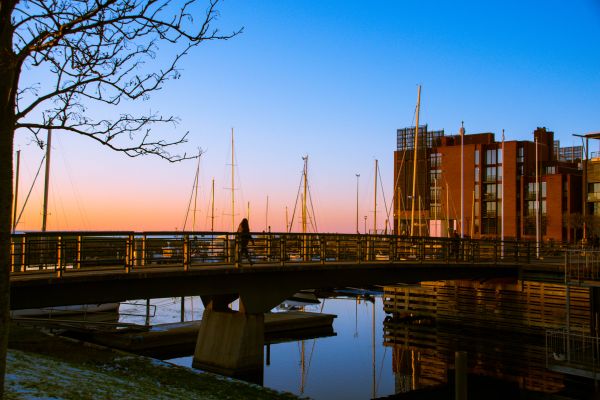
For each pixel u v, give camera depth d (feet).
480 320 109.70
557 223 274.98
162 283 59.41
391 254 88.89
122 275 54.24
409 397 65.77
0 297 21.21
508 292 105.29
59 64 23.98
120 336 84.99
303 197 234.38
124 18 23.39
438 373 78.74
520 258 122.01
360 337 108.47
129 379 41.37
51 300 51.34
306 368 81.51
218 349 67.62
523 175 291.38
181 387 42.78
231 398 41.93
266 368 81.25
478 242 107.96
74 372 37.24
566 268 61.00
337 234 82.89
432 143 350.84
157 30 25.30
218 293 64.13
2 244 21.16
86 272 55.36
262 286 68.64
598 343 59.62
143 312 130.31
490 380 74.33
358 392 68.08
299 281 73.26
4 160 21.15
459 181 313.53
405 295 123.65
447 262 95.45
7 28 21.08
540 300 99.86
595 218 214.48
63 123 24.29
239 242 65.87
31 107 22.22
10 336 54.29
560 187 276.62
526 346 95.61
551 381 72.90
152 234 57.98
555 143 373.61
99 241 55.77
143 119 30.76
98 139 25.05
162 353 86.99
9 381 29.01
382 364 84.84
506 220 293.23
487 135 322.14
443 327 115.24
